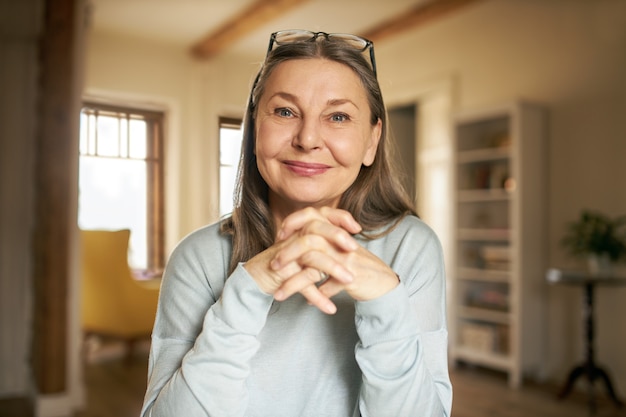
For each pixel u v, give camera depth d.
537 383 3.84
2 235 3.83
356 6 4.19
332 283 0.65
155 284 1.01
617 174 3.61
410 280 0.79
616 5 3.59
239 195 0.82
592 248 3.41
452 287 4.30
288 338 0.78
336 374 0.77
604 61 3.67
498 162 4.27
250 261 0.68
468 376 4.02
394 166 0.90
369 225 0.84
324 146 0.73
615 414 3.22
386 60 5.34
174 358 0.75
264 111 0.74
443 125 4.84
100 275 2.80
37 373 3.32
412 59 5.08
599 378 3.42
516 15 4.21
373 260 0.66
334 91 0.71
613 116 3.63
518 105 3.83
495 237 4.04
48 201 3.08
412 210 0.88
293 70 0.72
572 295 3.84
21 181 3.87
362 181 0.84
